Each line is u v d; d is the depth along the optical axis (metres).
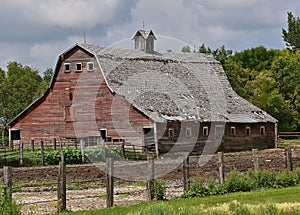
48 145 58.72
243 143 67.12
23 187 35.28
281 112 88.88
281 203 23.16
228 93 71.88
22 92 92.75
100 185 36.16
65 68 63.25
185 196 27.64
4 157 44.69
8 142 68.81
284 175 30.97
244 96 90.31
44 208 26.19
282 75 93.38
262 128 70.12
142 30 68.25
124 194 31.95
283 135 80.81
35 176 38.69
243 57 125.56
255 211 21.23
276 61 94.69
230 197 26.36
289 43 143.00
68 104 62.59
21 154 43.91
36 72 104.31
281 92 93.12
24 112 64.62
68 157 45.34
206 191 28.06
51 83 63.62
